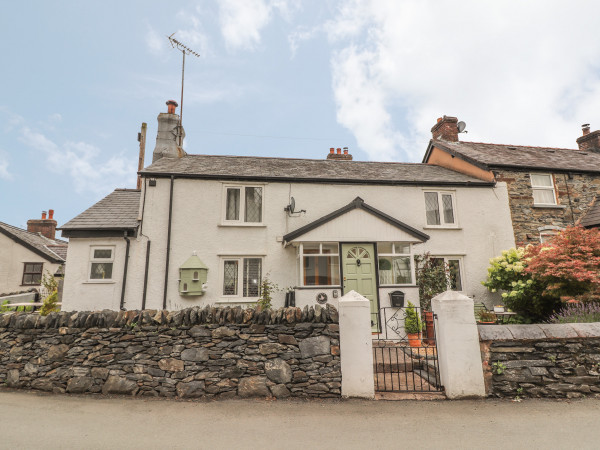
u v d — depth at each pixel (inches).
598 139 676.7
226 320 235.8
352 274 409.1
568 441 167.6
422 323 389.1
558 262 341.7
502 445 164.4
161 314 237.8
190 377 227.3
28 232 948.6
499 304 467.5
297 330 233.0
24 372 239.3
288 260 446.9
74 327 241.0
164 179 453.7
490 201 499.2
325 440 169.8
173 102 564.4
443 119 642.8
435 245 477.1
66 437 170.1
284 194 468.8
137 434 174.4
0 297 572.1
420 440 169.6
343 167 547.5
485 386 225.9
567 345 231.3
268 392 225.3
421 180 490.3
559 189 521.7
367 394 223.5
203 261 436.8
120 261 426.6
